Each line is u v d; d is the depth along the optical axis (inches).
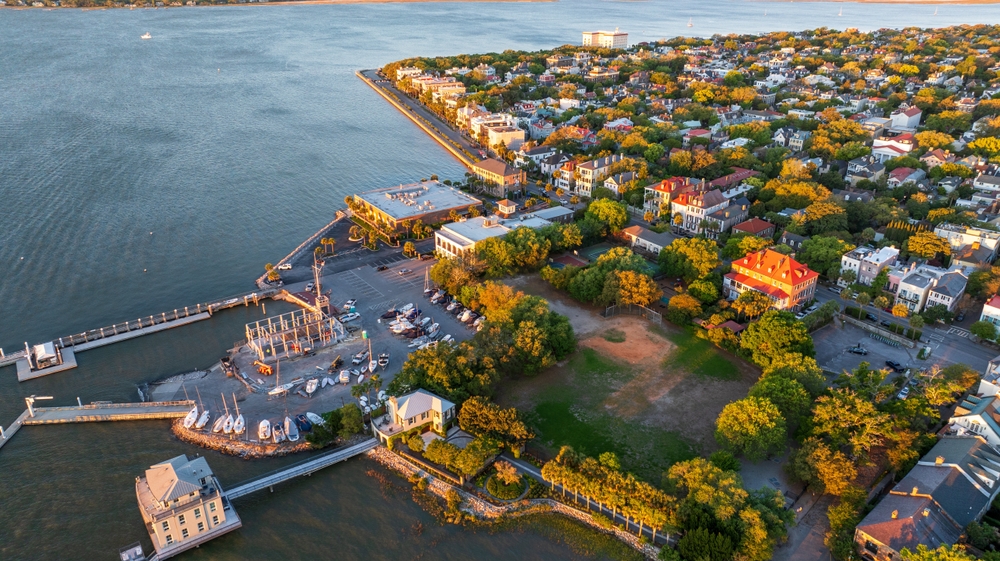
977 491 5792.3
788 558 5516.7
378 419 7091.5
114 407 7347.4
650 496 5718.5
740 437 6368.1
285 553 5723.4
